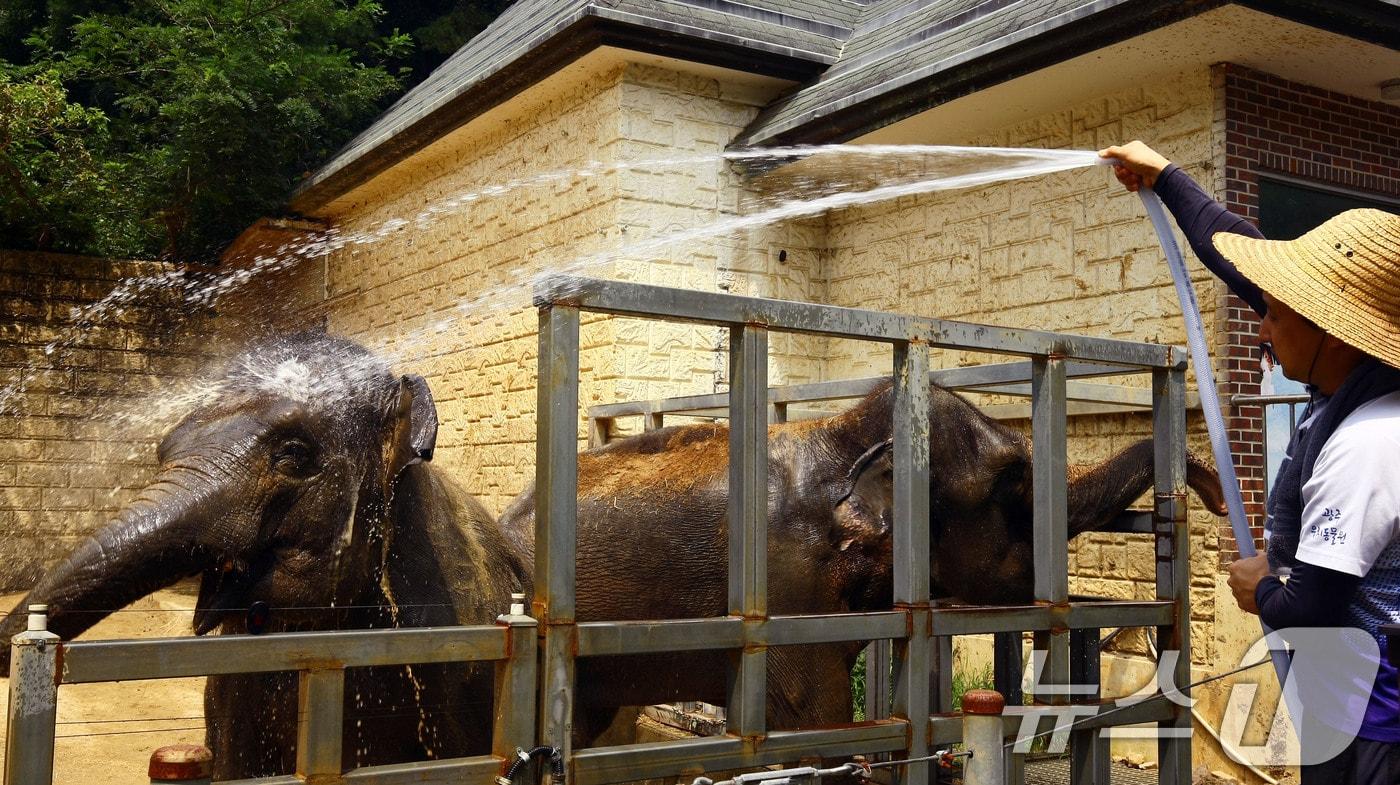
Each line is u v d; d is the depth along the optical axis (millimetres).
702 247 10633
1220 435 3164
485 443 12352
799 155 10258
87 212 16453
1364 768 2604
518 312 11758
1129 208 8562
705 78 10672
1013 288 9484
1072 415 8711
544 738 2957
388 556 3551
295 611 3248
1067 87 8609
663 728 5969
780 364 11227
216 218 18594
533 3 13438
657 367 10273
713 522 4484
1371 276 2535
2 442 13812
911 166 10445
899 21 10773
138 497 3102
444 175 13477
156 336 15055
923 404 3738
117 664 2457
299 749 2707
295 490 3248
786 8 11273
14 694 2348
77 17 20719
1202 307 7906
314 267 16891
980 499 4645
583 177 10742
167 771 2371
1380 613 2557
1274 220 8203
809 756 3426
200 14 18812
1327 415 2615
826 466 4562
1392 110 8828
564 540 3004
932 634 3707
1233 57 7898
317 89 19266
